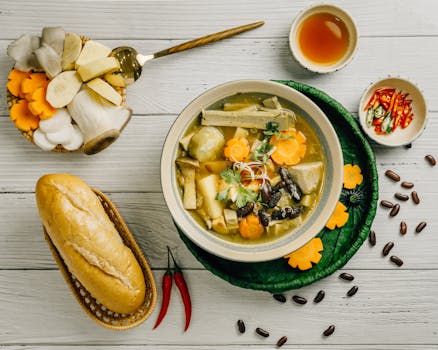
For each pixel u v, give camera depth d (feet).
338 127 2.57
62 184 2.44
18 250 2.70
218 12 2.65
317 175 2.39
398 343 2.69
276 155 2.39
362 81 2.66
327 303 2.69
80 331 2.72
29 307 2.71
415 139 2.56
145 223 2.68
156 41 2.66
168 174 2.35
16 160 2.67
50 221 2.42
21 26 2.65
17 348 2.71
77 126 2.59
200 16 2.65
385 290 2.68
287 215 2.38
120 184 2.67
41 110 2.50
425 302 2.68
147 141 2.66
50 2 2.64
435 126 2.66
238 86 2.35
